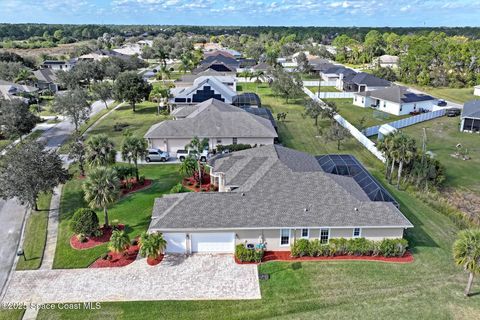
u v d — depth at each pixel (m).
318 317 24.17
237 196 32.03
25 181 34.09
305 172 33.97
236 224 29.95
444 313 24.38
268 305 25.28
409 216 36.72
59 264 29.75
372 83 94.56
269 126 57.28
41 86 106.06
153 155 51.72
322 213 30.72
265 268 29.11
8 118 56.69
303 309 24.89
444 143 60.03
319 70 128.88
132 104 80.56
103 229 34.16
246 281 27.66
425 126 69.75
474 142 60.34
